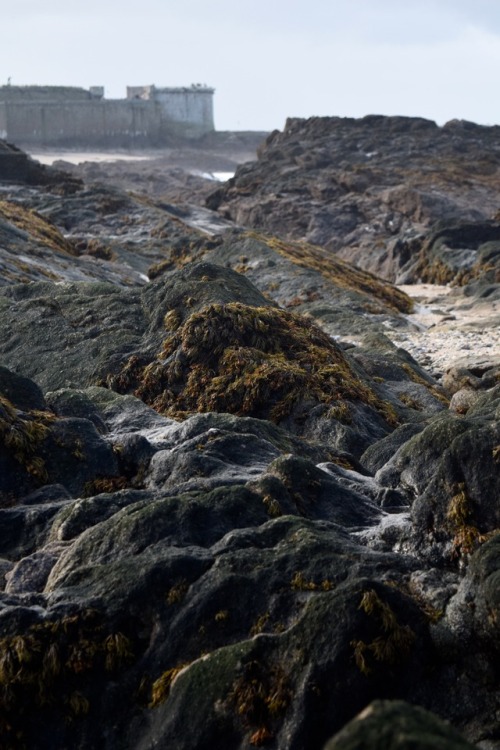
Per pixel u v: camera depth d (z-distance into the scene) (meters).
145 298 14.18
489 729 4.62
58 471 7.70
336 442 10.90
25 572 6.16
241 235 33.50
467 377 16.70
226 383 12.07
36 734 5.04
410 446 7.05
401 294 31.39
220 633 5.20
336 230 58.06
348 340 20.94
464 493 5.83
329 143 81.69
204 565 5.55
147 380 12.51
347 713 4.67
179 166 164.38
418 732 2.99
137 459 7.92
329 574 5.38
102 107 187.88
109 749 4.94
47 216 41.19
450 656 4.91
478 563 5.09
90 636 5.28
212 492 6.36
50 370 13.21
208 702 4.81
